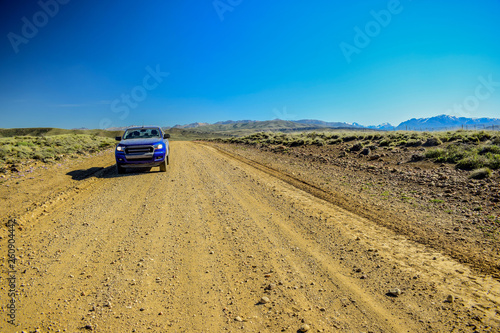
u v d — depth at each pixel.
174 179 11.12
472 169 10.34
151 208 7.46
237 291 3.80
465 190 8.03
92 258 4.71
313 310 3.38
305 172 12.27
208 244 5.29
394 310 3.32
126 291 3.78
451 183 8.87
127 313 3.33
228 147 25.86
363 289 3.78
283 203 7.82
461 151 12.77
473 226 5.70
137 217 6.76
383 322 3.13
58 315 3.27
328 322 3.15
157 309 3.41
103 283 3.96
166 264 4.53
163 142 12.88
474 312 3.20
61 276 4.12
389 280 3.96
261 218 6.66
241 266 4.47
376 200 7.84
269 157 17.55
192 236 5.65
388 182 9.79
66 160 15.44
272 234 5.72
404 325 3.07
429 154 13.15
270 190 9.28
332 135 26.50
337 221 6.32
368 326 3.07
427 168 11.45
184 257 4.77
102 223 6.35
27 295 3.65
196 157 18.22
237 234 5.75
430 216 6.43
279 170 12.92
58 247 5.11
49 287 3.84
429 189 8.55
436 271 4.14
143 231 5.90
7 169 11.52
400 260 4.50
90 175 11.68
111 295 3.68
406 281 3.91
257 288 3.86
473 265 4.26
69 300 3.56
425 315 3.20
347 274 4.17
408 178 10.05
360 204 7.53
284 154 18.73
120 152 11.99
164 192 9.12
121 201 8.11
